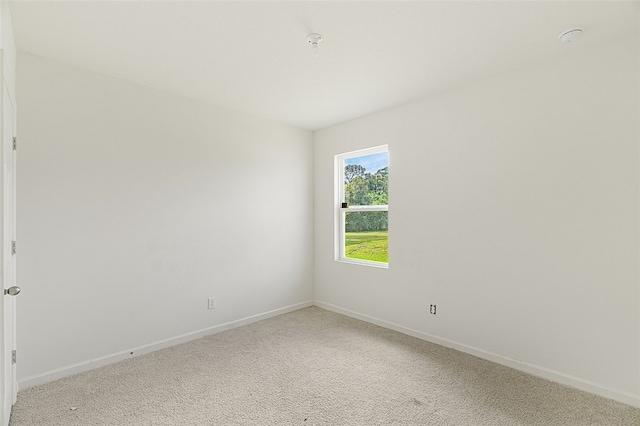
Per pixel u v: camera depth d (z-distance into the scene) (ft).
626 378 6.59
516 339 8.11
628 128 6.57
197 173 10.27
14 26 6.21
